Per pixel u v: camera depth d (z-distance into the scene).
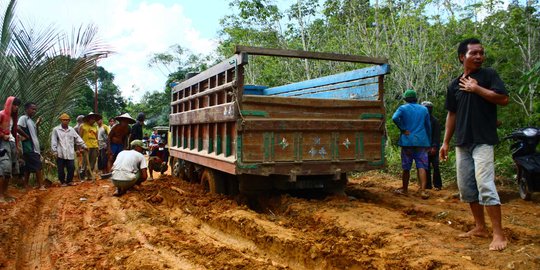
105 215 7.37
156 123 38.72
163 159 15.05
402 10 14.98
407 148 8.45
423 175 8.47
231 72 6.96
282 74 17.44
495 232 4.62
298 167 7.02
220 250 5.22
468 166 4.94
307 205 6.89
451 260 4.20
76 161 13.10
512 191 8.43
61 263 5.14
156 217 7.08
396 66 14.87
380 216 6.20
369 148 7.60
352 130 7.40
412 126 8.34
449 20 14.81
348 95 8.56
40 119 12.18
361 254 4.65
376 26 14.94
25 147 10.62
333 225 5.88
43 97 12.60
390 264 4.29
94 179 12.60
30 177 12.14
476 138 4.66
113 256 5.17
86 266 4.94
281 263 5.04
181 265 4.78
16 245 5.87
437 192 8.67
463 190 5.00
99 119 13.57
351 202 7.11
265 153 6.79
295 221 6.41
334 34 16.86
